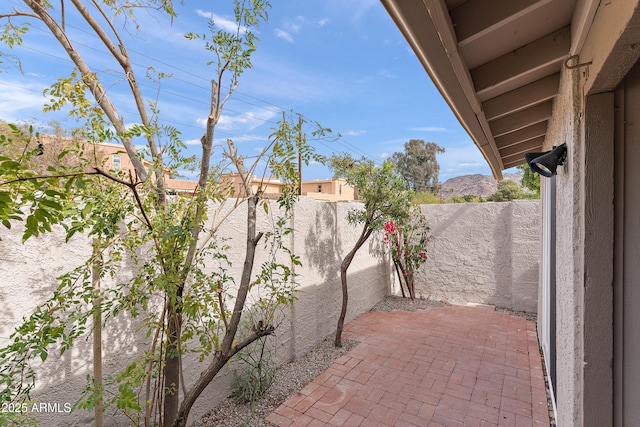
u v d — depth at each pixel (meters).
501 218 6.55
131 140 2.07
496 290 6.58
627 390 1.50
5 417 1.48
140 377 1.83
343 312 4.67
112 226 1.81
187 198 2.17
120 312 2.43
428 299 7.13
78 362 2.19
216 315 2.45
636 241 1.47
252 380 3.34
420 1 1.04
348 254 5.09
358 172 4.90
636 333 1.48
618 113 1.50
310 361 4.17
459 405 3.20
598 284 1.53
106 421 2.33
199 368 3.02
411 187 5.30
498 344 4.66
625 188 1.49
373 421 2.96
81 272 1.88
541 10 1.51
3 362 1.53
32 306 1.97
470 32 1.39
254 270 3.57
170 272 1.94
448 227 7.08
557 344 2.55
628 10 0.97
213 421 2.99
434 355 4.32
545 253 4.00
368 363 4.10
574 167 1.72
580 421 1.67
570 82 1.81
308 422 2.95
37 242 2.00
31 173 1.29
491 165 4.22
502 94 2.41
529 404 3.22
